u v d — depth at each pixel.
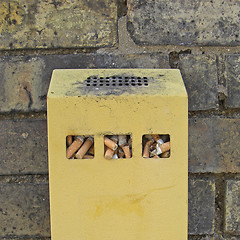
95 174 0.68
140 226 0.69
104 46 0.74
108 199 0.68
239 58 0.75
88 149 0.69
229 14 0.74
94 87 0.68
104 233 0.69
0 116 0.75
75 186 0.68
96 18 0.74
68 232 0.68
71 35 0.74
